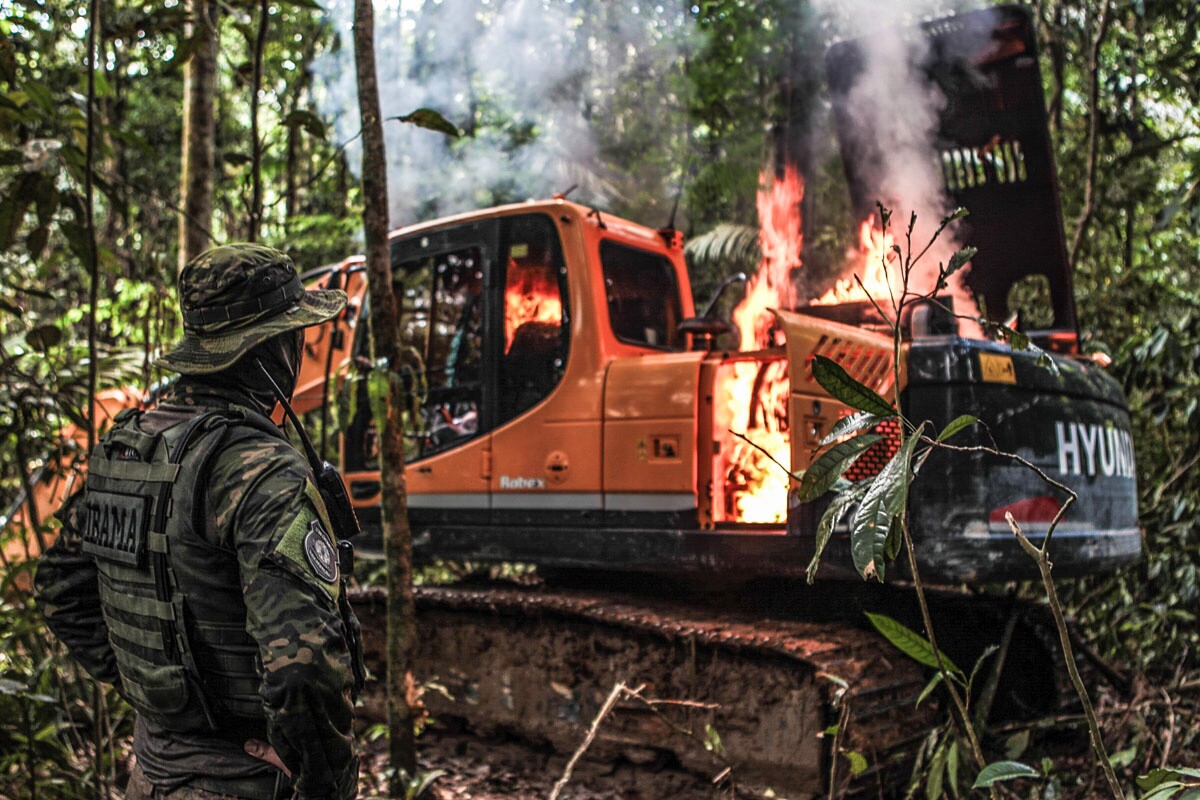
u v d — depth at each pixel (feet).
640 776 14.70
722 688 13.92
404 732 12.51
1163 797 5.97
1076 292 27.02
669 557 14.74
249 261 6.65
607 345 15.88
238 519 5.82
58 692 12.94
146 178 41.27
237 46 40.09
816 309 17.11
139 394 17.42
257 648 5.98
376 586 17.51
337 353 18.10
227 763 6.10
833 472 6.73
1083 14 30.30
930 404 13.65
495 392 16.43
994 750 14.87
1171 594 19.31
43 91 12.51
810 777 12.92
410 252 17.58
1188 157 26.76
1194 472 20.40
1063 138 29.84
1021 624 16.62
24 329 14.94
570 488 15.62
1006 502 13.70
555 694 15.58
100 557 6.59
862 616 14.90
